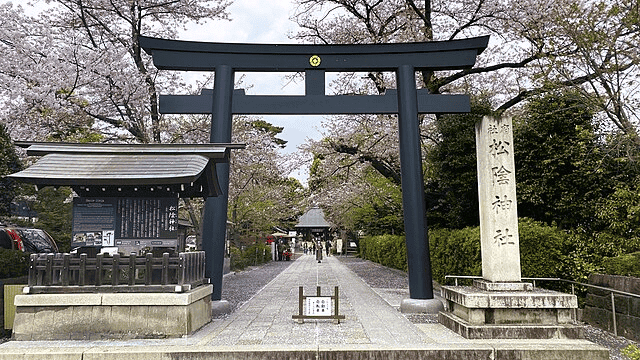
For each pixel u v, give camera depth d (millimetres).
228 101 10109
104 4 13922
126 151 7824
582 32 9555
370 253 33938
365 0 16266
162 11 15250
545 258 9047
